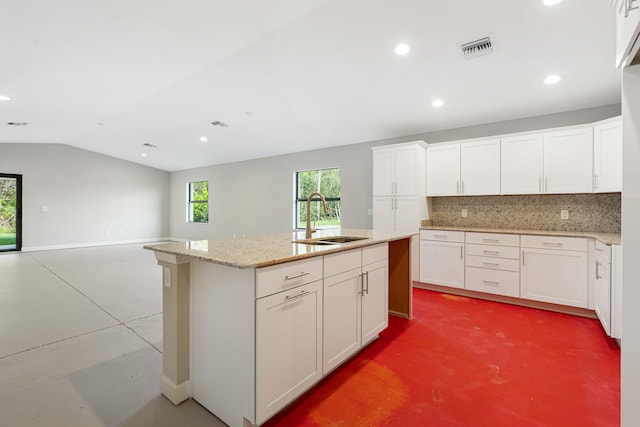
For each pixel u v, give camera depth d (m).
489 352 2.37
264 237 2.72
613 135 3.01
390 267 3.18
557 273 3.22
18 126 5.70
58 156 7.91
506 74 2.99
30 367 2.12
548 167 3.44
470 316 3.14
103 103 4.34
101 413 1.66
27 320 2.98
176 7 2.26
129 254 7.01
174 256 1.72
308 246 2.03
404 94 3.55
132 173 9.18
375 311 2.44
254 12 2.30
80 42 2.72
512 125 4.04
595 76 2.95
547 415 1.65
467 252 3.76
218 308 1.62
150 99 4.14
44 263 5.90
